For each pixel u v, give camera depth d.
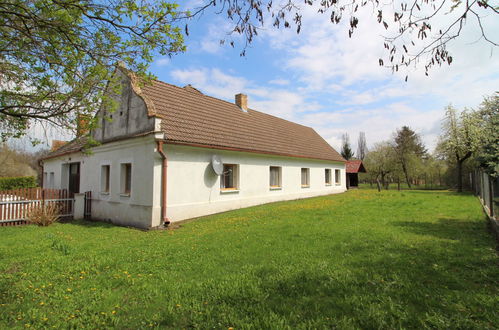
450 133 27.78
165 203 11.02
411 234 7.16
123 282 4.59
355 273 4.52
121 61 5.63
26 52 5.02
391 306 3.36
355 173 32.94
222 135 14.51
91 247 7.25
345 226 8.45
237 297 3.83
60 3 4.42
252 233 8.05
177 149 11.73
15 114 5.12
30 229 10.81
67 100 5.33
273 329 3.03
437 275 4.34
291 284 4.18
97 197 14.12
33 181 30.11
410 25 3.49
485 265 4.75
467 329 2.93
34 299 4.07
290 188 19.12
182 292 4.09
